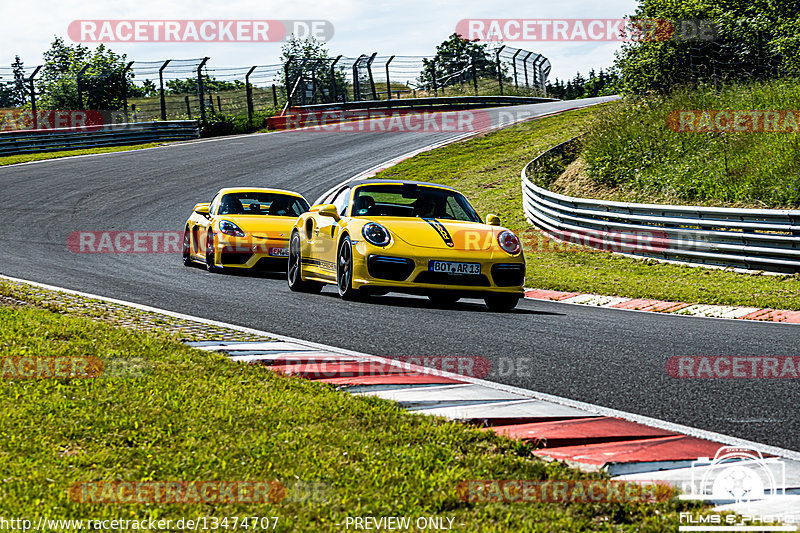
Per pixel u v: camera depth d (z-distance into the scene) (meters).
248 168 99.25
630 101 88.69
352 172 95.38
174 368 17.42
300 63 148.00
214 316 27.08
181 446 12.27
